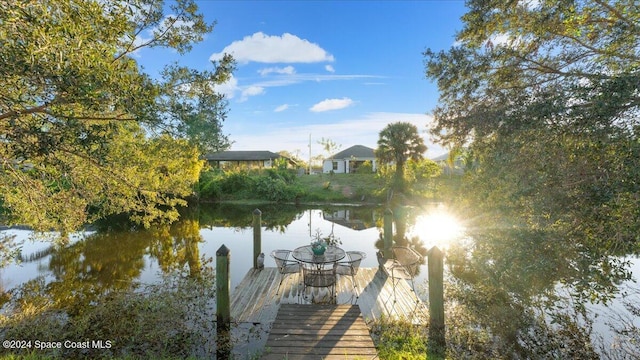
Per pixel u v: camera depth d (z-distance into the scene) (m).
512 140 2.92
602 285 2.71
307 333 4.02
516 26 3.75
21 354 3.53
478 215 3.63
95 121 3.28
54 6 2.13
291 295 5.47
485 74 3.85
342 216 16.19
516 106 2.99
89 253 8.75
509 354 3.72
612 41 3.34
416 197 19.09
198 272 7.16
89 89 2.19
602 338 3.93
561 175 2.58
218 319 4.38
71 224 4.66
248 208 18.95
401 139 18.92
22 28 1.89
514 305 4.33
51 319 4.56
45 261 7.93
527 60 3.70
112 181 4.69
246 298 5.35
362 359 3.47
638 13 3.19
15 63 1.89
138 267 7.56
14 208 4.89
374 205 19.58
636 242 2.31
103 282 6.48
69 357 3.69
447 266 6.02
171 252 8.98
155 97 3.18
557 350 3.77
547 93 2.80
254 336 4.22
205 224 13.80
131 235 10.97
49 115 2.54
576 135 2.52
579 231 2.63
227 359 3.74
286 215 16.56
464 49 3.93
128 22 3.01
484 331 4.14
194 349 3.97
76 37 2.09
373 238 11.09
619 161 2.31
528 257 2.93
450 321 4.38
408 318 4.59
